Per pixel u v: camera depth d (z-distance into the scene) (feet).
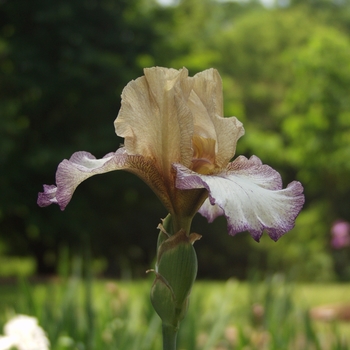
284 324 14.93
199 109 6.39
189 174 5.73
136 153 6.30
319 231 70.49
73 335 12.44
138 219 68.74
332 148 68.64
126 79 62.39
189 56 72.23
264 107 105.60
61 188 5.77
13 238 69.31
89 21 64.64
